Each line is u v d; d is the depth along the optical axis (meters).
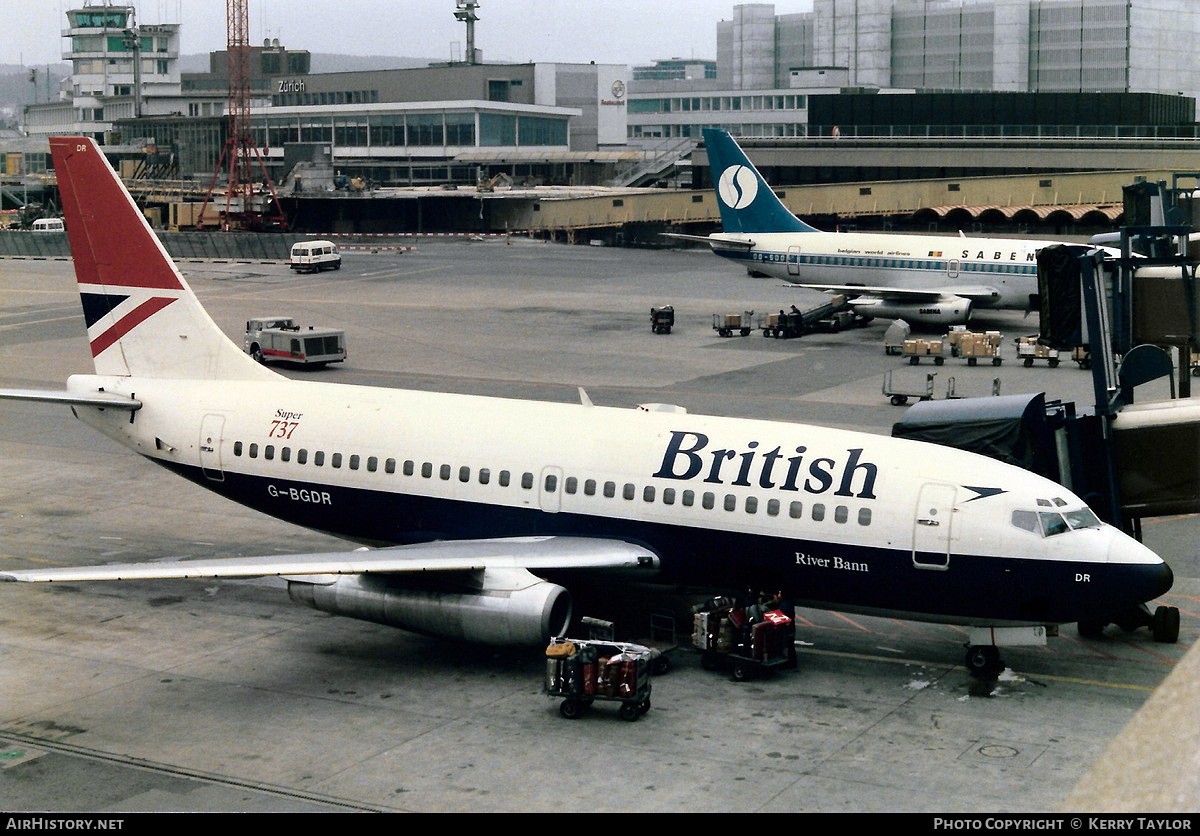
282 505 38.22
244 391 39.50
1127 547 28.81
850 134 158.00
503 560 30.95
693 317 101.25
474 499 35.19
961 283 91.00
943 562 29.64
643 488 33.16
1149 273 36.50
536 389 71.00
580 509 33.91
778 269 98.19
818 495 31.09
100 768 25.20
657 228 166.25
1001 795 23.61
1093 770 3.34
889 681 30.78
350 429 37.22
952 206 139.00
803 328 91.50
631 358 81.94
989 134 147.50
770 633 30.38
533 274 132.88
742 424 34.00
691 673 31.47
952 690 30.11
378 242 169.75
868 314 92.12
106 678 30.91
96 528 45.50
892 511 30.20
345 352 81.00
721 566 32.47
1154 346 34.84
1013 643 30.70
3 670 31.41
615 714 28.50
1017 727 27.50
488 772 25.02
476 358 82.12
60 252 155.50
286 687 30.34
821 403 66.44
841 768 25.12
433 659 32.59
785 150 156.50
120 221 39.88
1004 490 29.70
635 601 36.12
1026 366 77.00
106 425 40.88
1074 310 34.81
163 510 48.09
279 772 25.02
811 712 28.55
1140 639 34.16
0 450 58.16
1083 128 142.25
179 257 153.62
